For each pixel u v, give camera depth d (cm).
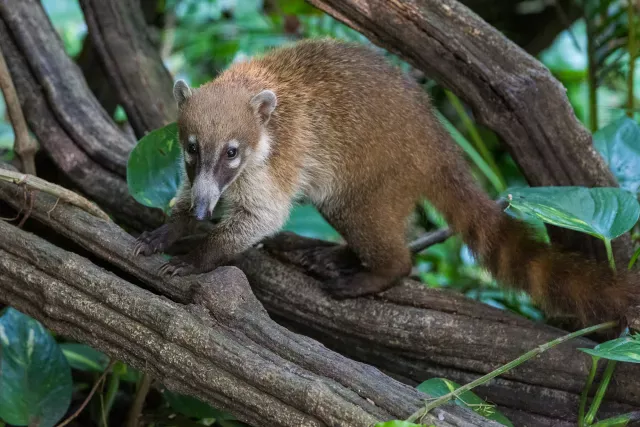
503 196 804
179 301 731
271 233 875
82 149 964
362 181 882
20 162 914
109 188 945
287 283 863
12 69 980
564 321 927
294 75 914
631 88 1108
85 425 935
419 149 881
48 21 1032
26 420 767
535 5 1432
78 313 690
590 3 1117
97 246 766
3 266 724
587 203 769
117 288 681
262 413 607
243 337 672
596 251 908
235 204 858
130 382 977
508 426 681
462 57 857
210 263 828
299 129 888
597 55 1141
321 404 582
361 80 896
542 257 833
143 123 1062
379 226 874
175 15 1559
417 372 833
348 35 1369
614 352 625
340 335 852
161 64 1106
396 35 869
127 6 1091
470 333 805
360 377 620
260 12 1541
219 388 626
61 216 777
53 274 706
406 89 905
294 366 629
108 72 1069
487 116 884
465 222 889
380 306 841
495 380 797
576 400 772
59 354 809
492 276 880
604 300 792
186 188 834
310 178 912
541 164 894
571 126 869
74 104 980
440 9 850
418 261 1306
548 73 855
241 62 951
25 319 812
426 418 588
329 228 1195
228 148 811
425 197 904
